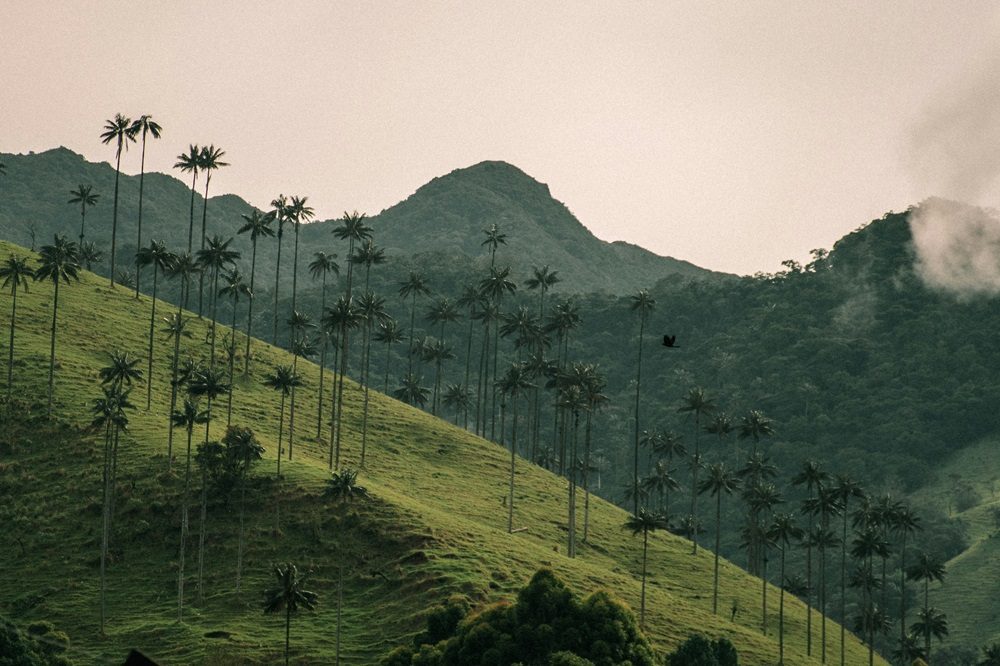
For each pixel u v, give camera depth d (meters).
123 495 155.12
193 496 155.00
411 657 114.31
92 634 127.38
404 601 132.88
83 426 172.75
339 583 132.88
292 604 119.12
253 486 157.75
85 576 140.88
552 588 114.31
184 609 133.38
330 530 149.12
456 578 135.25
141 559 144.50
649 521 151.62
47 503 154.62
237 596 135.88
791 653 152.75
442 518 160.38
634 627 113.38
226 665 118.50
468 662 109.94
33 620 130.62
